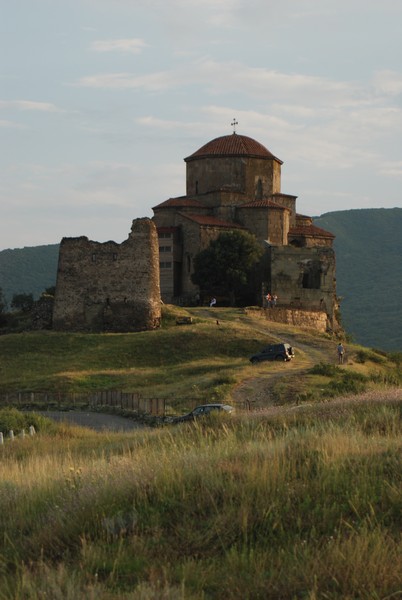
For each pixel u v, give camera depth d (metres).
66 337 83.25
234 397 54.25
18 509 17.09
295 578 12.55
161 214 111.06
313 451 18.22
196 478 16.67
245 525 14.34
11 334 86.12
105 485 16.95
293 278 102.81
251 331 83.38
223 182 112.69
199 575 12.81
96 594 11.97
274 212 109.44
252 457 18.11
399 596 12.01
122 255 87.94
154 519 15.08
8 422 41.50
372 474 16.62
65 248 88.62
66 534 15.03
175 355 77.38
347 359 72.81
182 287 108.19
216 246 102.88
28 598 12.25
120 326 87.19
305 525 14.55
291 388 54.88
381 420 26.11
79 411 57.16
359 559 12.67
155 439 28.94
